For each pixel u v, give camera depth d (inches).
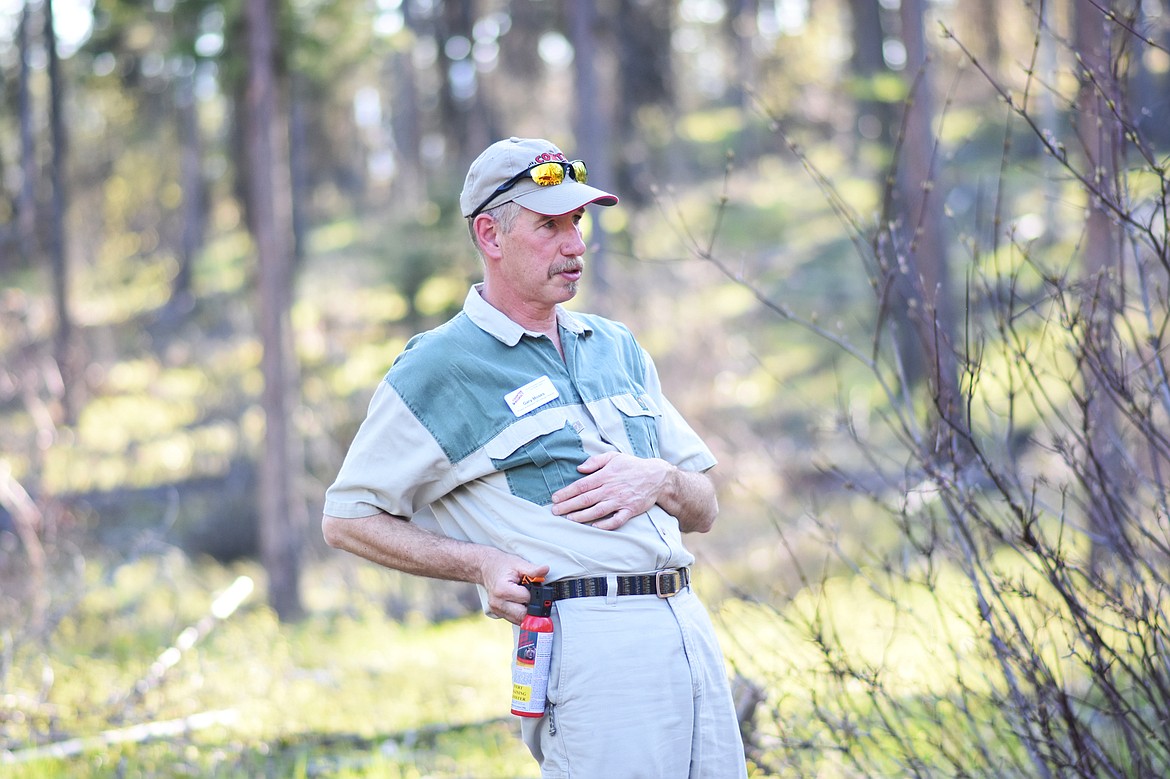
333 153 1465.3
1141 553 135.0
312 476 640.4
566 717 104.7
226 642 357.4
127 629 386.0
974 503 130.9
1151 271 143.8
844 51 1210.6
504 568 105.0
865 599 264.8
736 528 479.2
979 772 143.3
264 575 587.2
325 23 619.8
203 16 583.8
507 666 316.2
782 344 740.0
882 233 139.6
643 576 107.0
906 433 139.2
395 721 253.3
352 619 470.0
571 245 110.7
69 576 375.2
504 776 203.9
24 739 229.9
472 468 108.3
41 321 932.0
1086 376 138.6
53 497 406.3
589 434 110.7
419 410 109.0
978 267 136.4
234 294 1202.6
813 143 1221.7
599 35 789.2
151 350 1082.7
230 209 1489.9
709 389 633.0
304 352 808.9
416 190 1210.0
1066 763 126.8
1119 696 125.3
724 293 827.4
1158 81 575.2
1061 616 130.2
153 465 756.0
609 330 121.5
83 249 1339.8
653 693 104.4
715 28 1416.1
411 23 1163.3
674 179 1149.7
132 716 249.9
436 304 594.9
